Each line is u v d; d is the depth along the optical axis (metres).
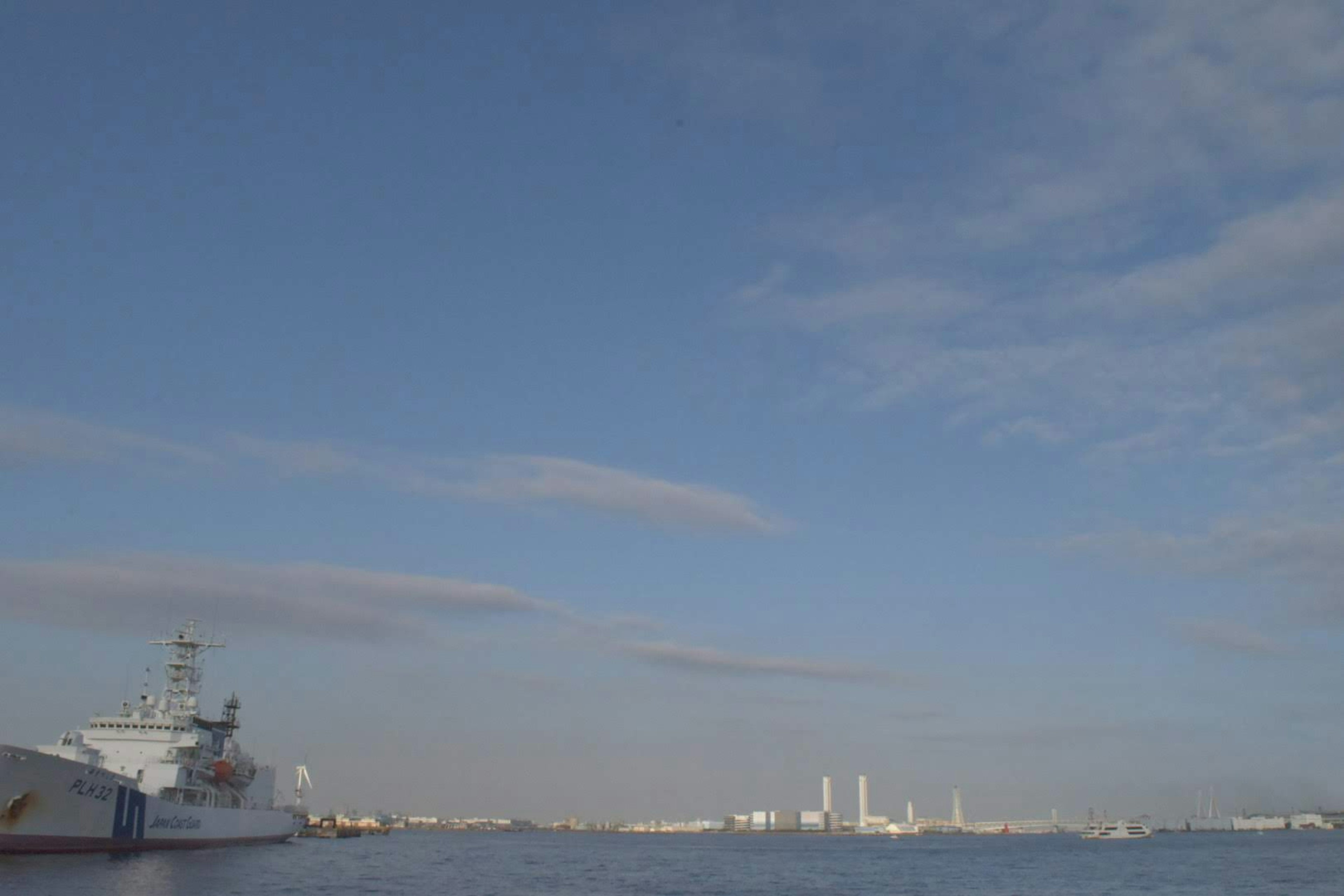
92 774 99.44
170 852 119.50
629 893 112.94
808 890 122.69
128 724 133.75
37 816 94.44
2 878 86.19
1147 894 121.88
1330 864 180.50
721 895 112.12
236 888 93.94
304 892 94.19
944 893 120.12
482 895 105.50
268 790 175.00
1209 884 136.62
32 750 90.94
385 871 132.75
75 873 92.81
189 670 149.88
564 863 174.50
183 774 127.31
